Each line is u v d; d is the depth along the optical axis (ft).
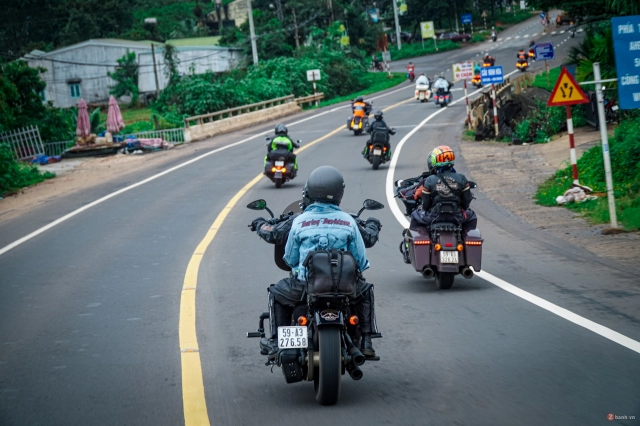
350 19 324.39
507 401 18.75
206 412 18.90
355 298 19.72
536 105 112.06
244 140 123.34
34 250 47.11
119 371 22.71
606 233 42.47
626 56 40.45
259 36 247.70
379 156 77.46
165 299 32.14
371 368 22.17
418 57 333.42
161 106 206.80
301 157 94.07
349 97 211.41
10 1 334.24
